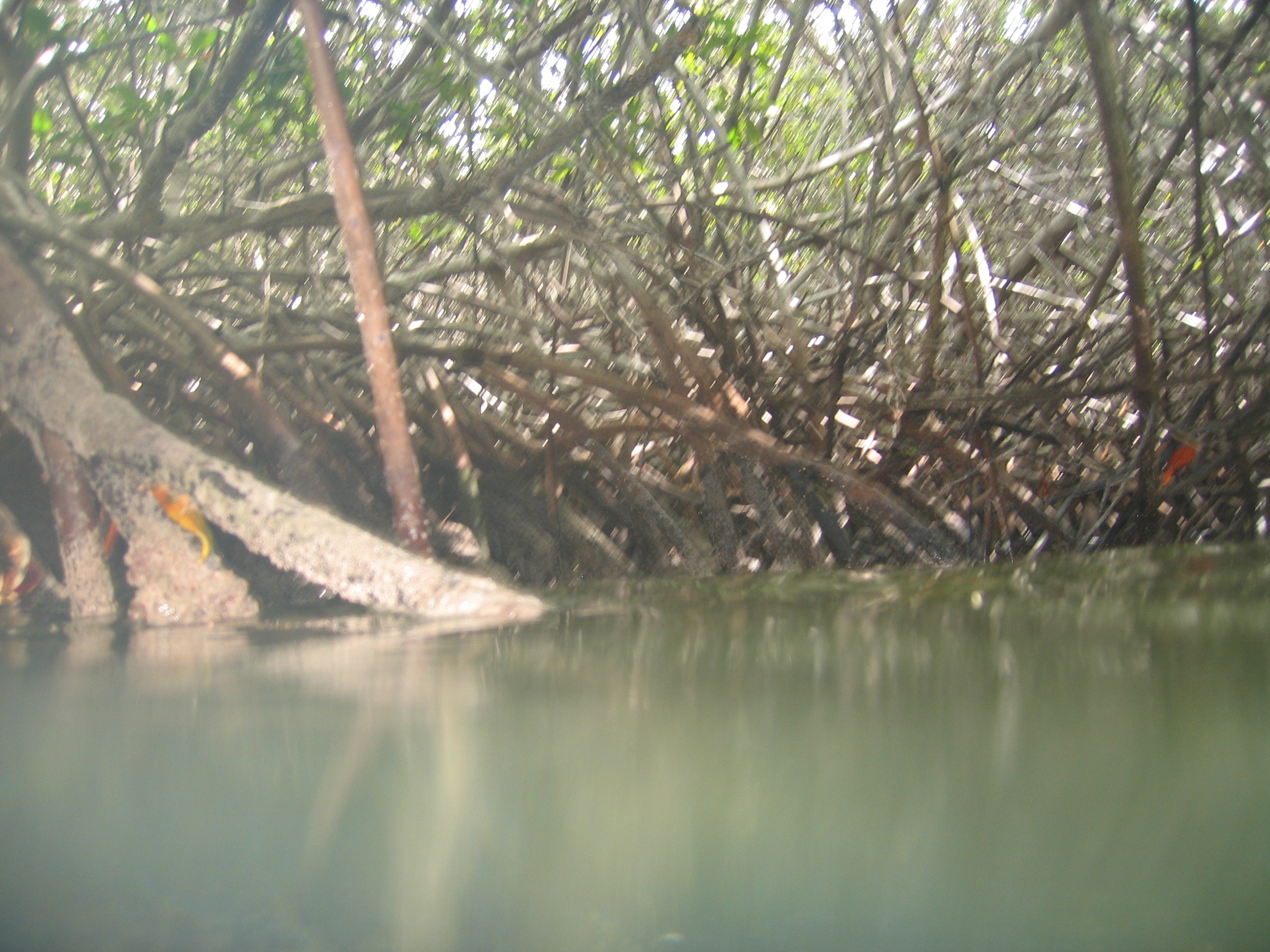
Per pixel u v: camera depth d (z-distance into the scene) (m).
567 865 0.78
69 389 2.62
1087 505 4.07
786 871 0.75
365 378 4.46
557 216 3.95
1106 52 2.79
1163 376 3.62
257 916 0.71
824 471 3.68
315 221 3.85
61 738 1.22
